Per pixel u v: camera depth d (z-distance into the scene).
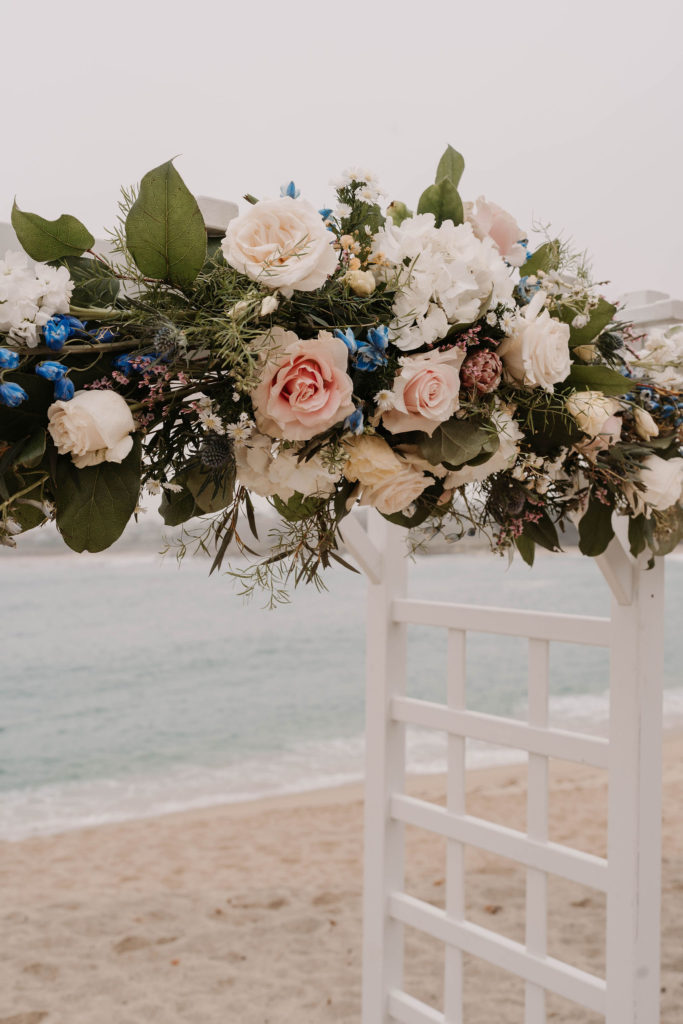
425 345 1.13
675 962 3.82
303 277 0.98
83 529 0.96
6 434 0.94
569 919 4.44
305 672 17.70
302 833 6.46
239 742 12.11
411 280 1.08
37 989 3.83
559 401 1.25
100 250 1.14
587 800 7.04
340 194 1.19
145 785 9.75
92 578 27.23
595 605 25.36
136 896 5.04
